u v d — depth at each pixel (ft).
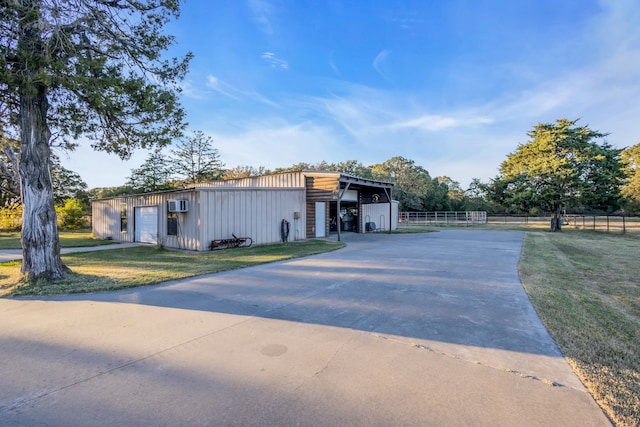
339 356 9.52
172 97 23.95
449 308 14.33
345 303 15.08
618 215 116.67
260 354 9.65
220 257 30.48
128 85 21.01
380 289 17.80
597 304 15.39
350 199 65.82
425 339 10.85
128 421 6.49
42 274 19.85
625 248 41.60
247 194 40.45
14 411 6.82
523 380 8.17
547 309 14.24
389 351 9.87
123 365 8.98
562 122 81.41
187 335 11.19
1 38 18.17
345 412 6.77
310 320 12.74
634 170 118.11
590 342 10.68
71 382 8.05
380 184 60.08
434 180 166.30
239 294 16.79
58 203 86.79
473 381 8.10
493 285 18.85
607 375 8.48
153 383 8.01
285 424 6.38
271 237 43.55
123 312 13.84
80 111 22.52
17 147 31.65
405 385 7.88
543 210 86.28
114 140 26.81
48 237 20.33
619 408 6.98
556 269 24.97
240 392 7.57
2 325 12.30
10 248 40.14
